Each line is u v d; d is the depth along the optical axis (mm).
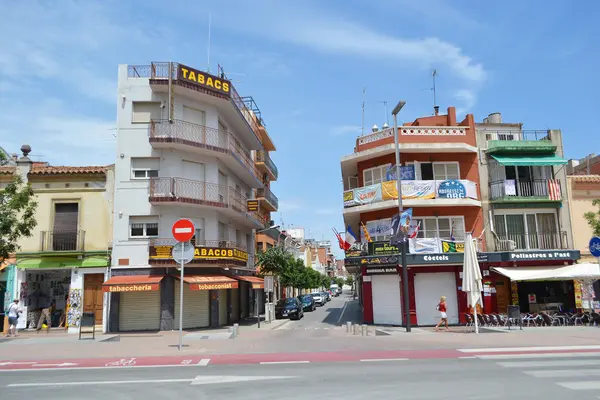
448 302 24875
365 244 26812
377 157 27719
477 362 11453
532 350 13453
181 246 14734
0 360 12781
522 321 21641
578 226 26531
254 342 16172
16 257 23578
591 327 19984
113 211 24391
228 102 27641
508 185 26047
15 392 8531
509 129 28562
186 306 24750
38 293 24422
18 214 23859
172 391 8383
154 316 23891
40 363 12180
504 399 7473
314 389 8375
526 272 23609
